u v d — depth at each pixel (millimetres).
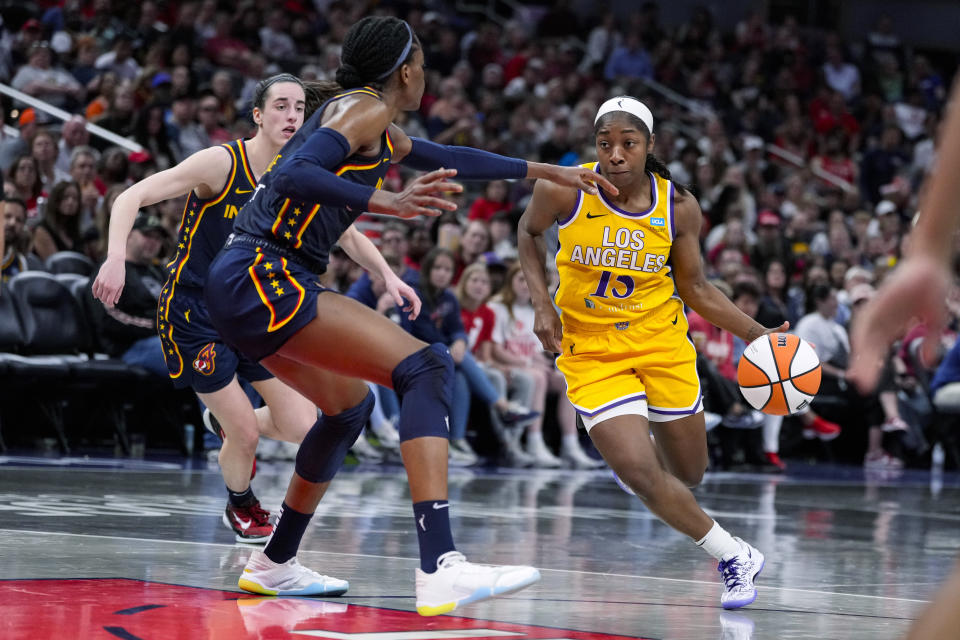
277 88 12797
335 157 8828
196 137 34250
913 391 36219
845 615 10305
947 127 3080
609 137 11039
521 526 16484
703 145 48719
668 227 11289
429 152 10039
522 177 10227
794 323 35875
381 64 9250
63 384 24797
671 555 14211
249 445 13234
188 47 41219
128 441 25906
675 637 8906
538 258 11789
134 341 25547
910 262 3143
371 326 9062
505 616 9570
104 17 41344
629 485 10828
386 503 18484
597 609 10141
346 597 10156
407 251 30453
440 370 9039
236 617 8867
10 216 24812
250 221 9391
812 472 32156
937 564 14391
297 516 10039
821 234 42344
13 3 41812
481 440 31375
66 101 35312
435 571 8594
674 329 11391
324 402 9836
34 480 18906
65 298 25406
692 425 11414
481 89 48438
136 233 25656
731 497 23172
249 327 9180
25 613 8570
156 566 11297
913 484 29391
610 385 11109
